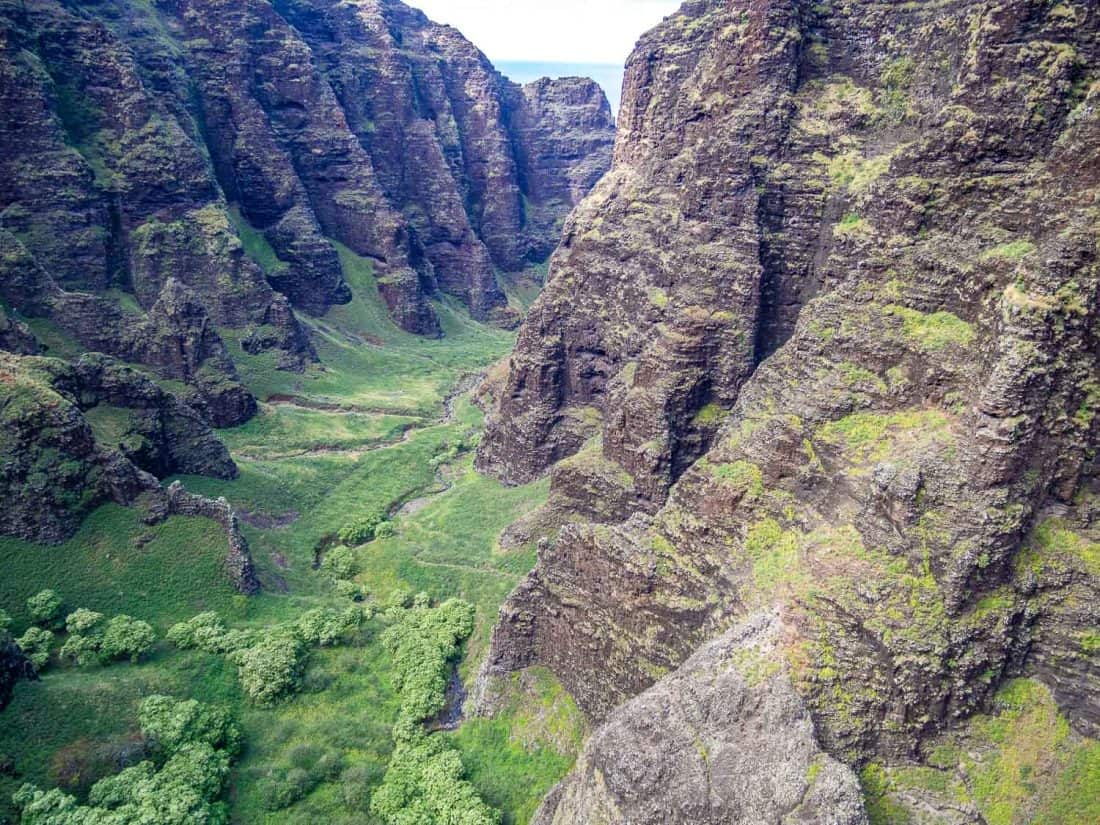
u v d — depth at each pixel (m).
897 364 46.78
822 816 33.78
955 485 39.78
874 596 39.53
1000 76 46.62
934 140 48.84
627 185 97.06
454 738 56.38
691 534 50.16
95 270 108.50
